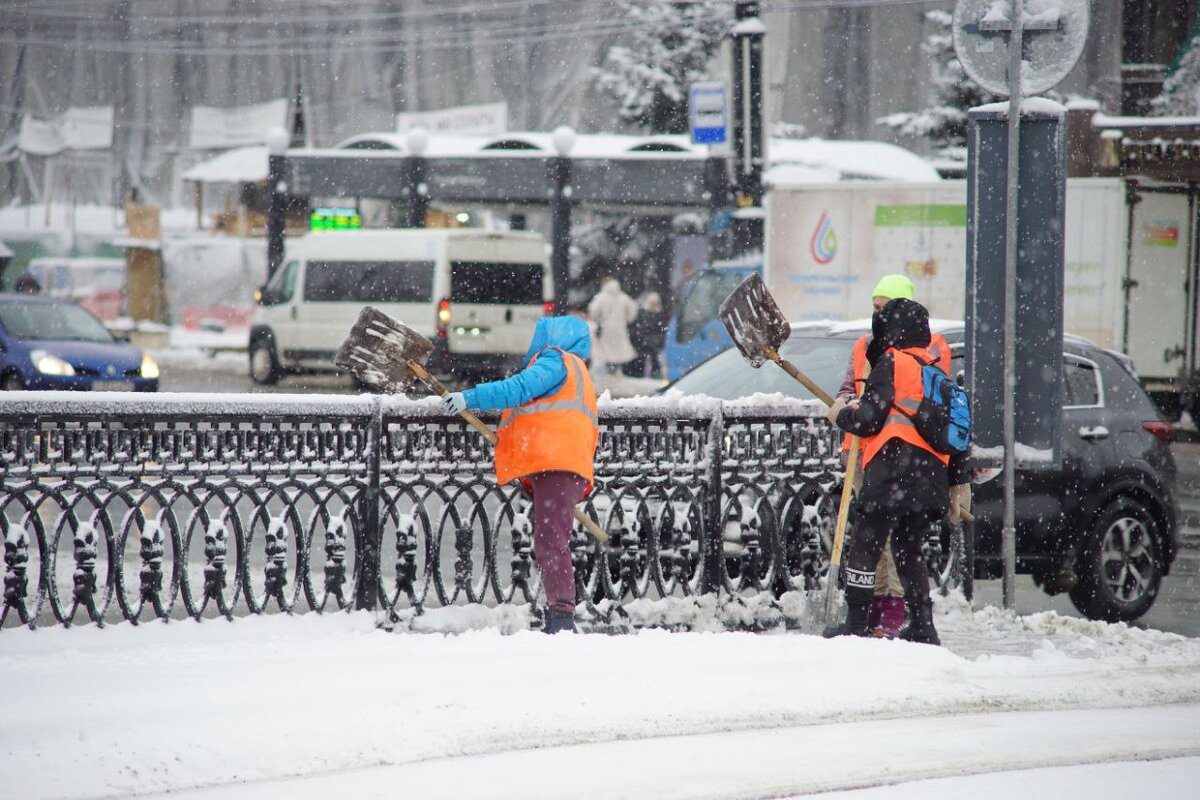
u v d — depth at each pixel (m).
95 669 22.72
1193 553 47.06
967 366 31.69
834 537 29.42
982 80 31.58
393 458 27.45
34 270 155.75
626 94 164.25
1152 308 84.12
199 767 18.84
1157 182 83.25
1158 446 37.28
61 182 199.50
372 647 24.91
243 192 161.50
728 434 30.02
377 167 112.44
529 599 28.38
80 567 25.34
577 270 134.38
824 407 31.00
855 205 85.56
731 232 97.06
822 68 184.12
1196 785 19.38
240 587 26.47
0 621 25.06
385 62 195.25
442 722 20.94
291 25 196.25
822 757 20.38
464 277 101.38
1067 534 35.59
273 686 21.72
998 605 37.84
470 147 112.88
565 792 18.27
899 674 24.91
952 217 84.06
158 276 154.12
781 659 25.09
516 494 28.61
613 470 28.81
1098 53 143.00
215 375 122.25
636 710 22.19
